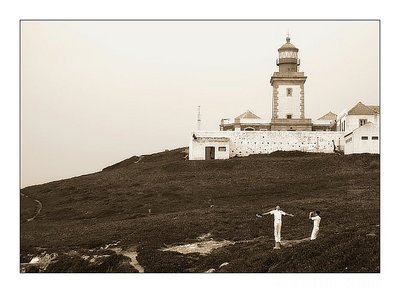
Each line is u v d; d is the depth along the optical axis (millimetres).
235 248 49375
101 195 84812
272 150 107188
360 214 58219
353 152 97188
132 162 115625
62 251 55844
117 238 58750
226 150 104875
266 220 60094
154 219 65875
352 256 39281
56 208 81562
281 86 118250
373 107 109562
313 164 91375
